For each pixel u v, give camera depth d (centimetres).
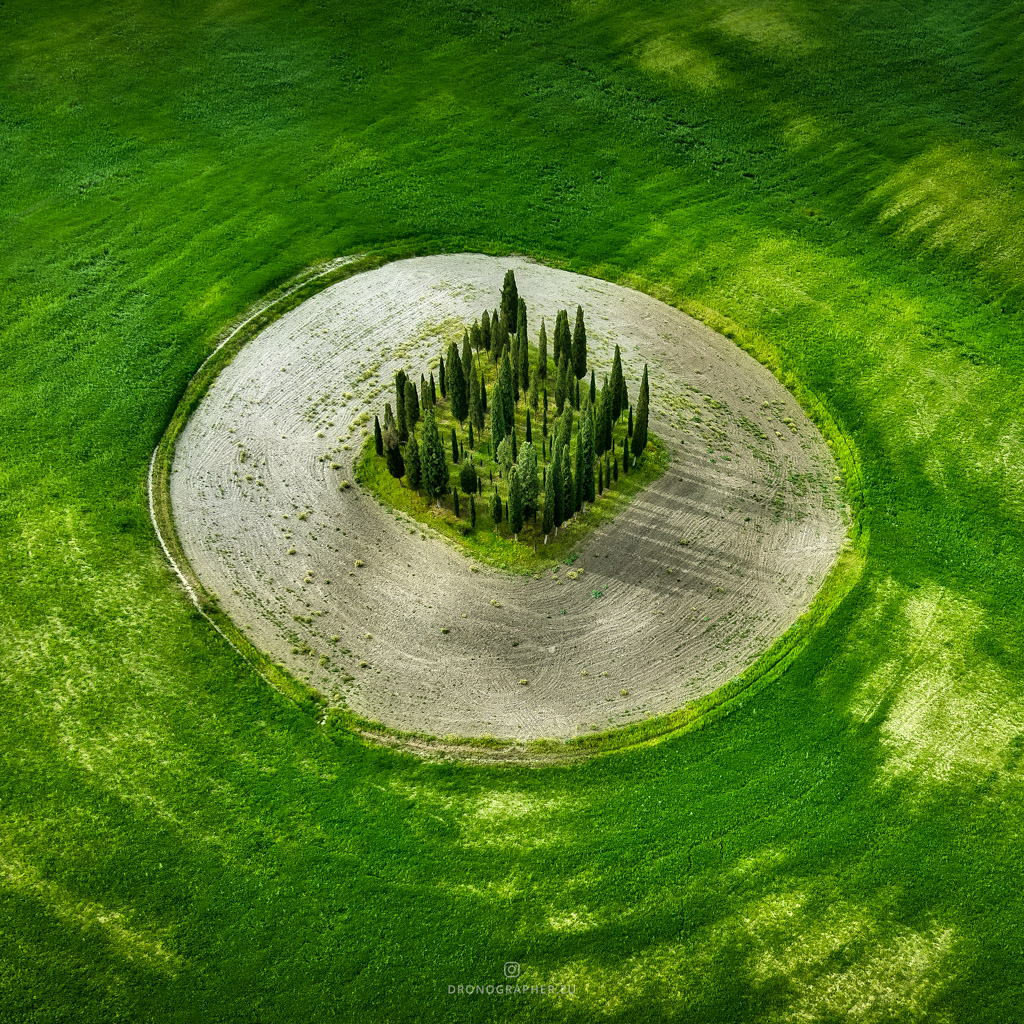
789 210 9562
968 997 4750
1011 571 6681
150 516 6744
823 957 4856
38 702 5675
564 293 8638
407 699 5841
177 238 8944
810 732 5750
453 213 9362
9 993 4606
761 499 7038
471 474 6550
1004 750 5700
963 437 7544
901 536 6856
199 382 7694
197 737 5578
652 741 5694
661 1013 4659
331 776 5469
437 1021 4606
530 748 5638
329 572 6469
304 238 8981
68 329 8075
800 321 8444
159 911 4891
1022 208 9481
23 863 5019
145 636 6031
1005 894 5094
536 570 6494
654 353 8106
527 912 4962
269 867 5069
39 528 6588
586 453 6550
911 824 5347
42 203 9288
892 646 6191
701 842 5244
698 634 6222
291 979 4703
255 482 6988
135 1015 4575
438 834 5247
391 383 7662
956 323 8488
